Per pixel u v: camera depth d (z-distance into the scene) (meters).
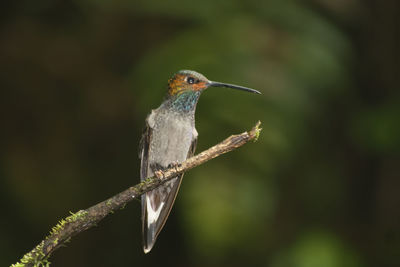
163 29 11.93
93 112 12.10
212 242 8.26
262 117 8.82
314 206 11.30
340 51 10.58
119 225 12.17
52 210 11.67
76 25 12.24
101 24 12.12
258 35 9.84
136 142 11.93
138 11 11.12
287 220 10.96
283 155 8.90
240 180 8.52
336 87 10.22
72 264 11.82
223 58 9.34
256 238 9.95
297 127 9.22
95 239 12.09
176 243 11.70
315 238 9.94
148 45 11.93
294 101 9.24
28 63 12.12
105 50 12.16
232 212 8.25
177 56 9.48
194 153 8.38
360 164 11.42
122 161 12.12
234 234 8.55
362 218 11.33
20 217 11.50
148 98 9.48
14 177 11.62
